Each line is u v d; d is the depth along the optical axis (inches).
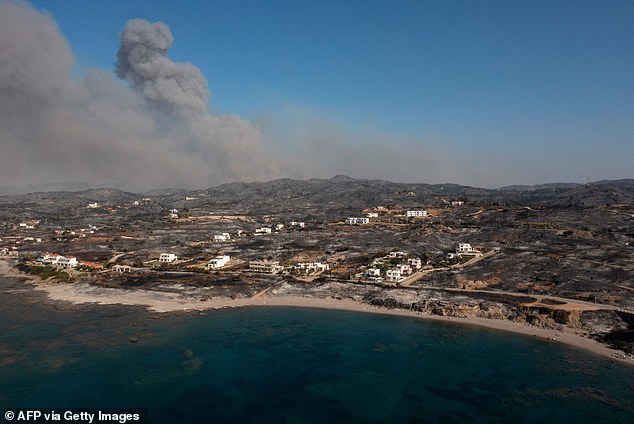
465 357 4099.4
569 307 5093.5
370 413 3105.3
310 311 5708.7
